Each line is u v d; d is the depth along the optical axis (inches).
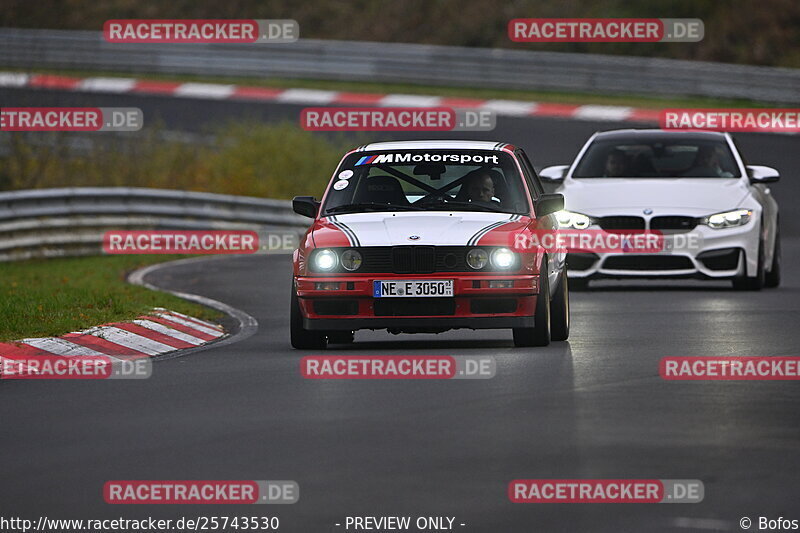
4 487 1045.2
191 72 6658.5
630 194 2571.4
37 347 1822.1
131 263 3390.7
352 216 1860.2
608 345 1828.2
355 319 1779.0
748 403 1364.4
